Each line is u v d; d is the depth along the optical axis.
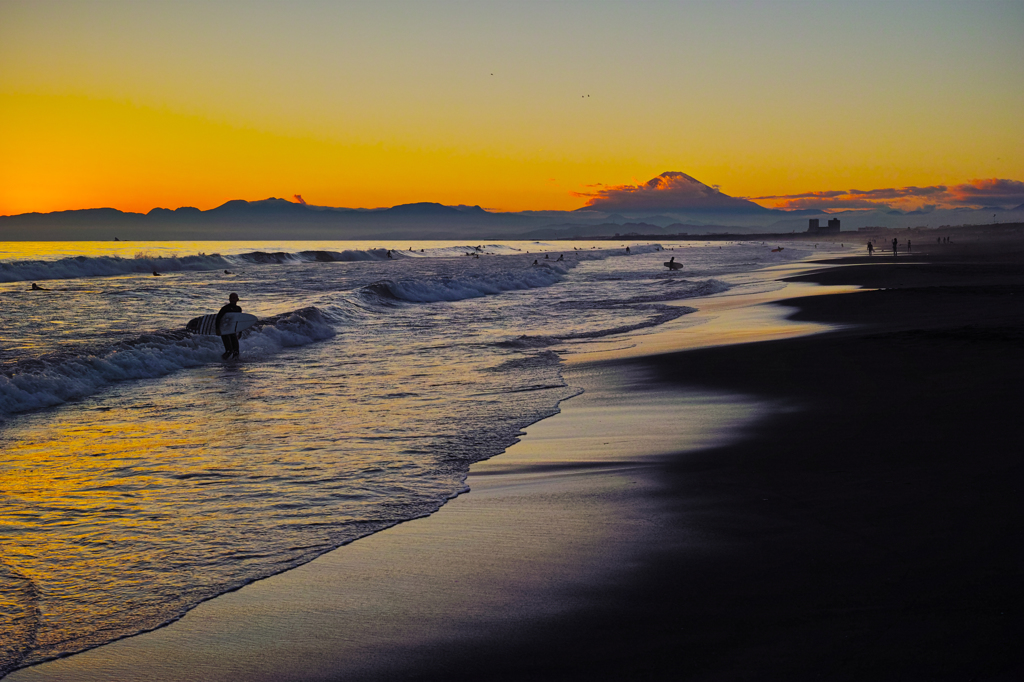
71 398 11.12
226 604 4.07
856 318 17.80
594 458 7.07
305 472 6.90
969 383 8.97
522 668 3.22
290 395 11.16
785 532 4.65
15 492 6.40
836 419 7.79
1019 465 5.57
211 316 16.69
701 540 4.64
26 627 3.86
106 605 4.11
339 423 9.09
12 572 4.62
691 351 13.95
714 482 5.95
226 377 12.98
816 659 3.07
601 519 5.21
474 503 5.79
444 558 4.61
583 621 3.63
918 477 5.50
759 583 3.90
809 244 183.88
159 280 48.12
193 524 5.49
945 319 16.30
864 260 59.88
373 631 3.66
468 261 89.50
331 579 4.36
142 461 7.44
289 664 3.38
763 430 7.63
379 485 6.40
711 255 92.50
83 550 4.99
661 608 3.71
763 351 13.12
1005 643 3.04
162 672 3.36
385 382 12.14
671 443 7.44
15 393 10.45
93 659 3.51
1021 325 14.32
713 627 3.46
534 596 3.97
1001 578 3.65
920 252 78.62
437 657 3.36
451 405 10.06
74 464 7.35
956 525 4.44
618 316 22.56
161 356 14.09
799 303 22.67
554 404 9.95
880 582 3.75
